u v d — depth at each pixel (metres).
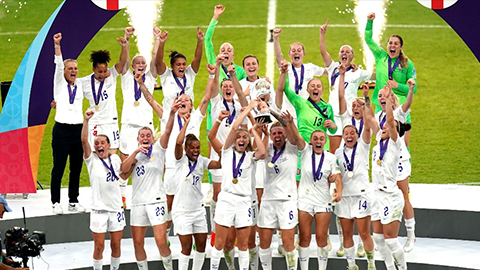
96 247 29.38
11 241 28.56
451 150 45.19
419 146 45.84
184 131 29.30
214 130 29.45
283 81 31.55
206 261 31.59
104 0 34.44
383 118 32.09
